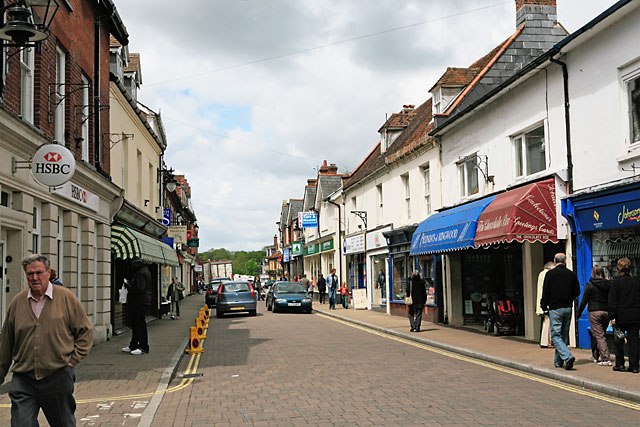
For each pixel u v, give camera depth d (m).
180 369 10.65
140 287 12.14
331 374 9.55
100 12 14.88
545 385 8.38
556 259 9.73
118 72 18.84
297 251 46.25
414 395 7.70
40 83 10.65
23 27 7.61
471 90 18.75
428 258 19.81
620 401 7.21
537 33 19.30
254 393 8.09
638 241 10.16
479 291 17.97
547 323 11.86
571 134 11.91
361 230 28.55
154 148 25.19
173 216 38.59
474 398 7.46
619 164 10.46
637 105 10.23
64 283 12.38
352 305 29.58
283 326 19.47
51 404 4.48
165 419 6.60
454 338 14.31
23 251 9.80
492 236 12.63
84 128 14.02
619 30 10.50
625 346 10.47
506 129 14.59
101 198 14.92
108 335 14.97
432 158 19.42
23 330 4.42
